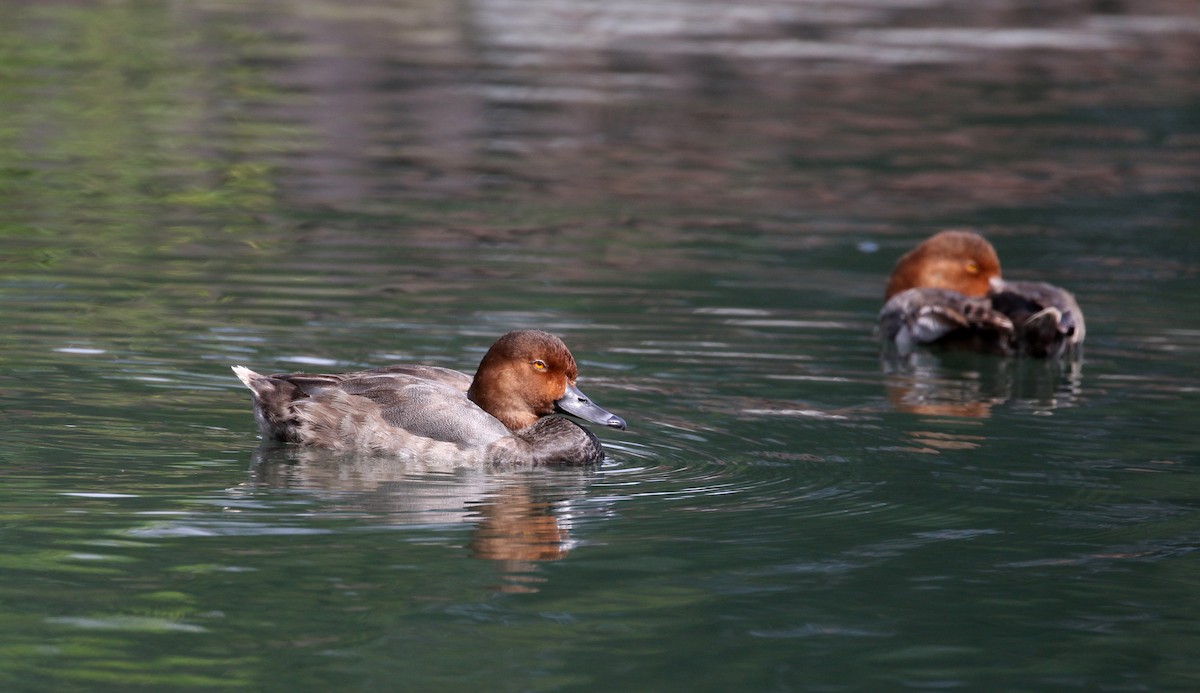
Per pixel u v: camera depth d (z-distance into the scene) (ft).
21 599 50.49
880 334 103.81
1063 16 290.76
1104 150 174.60
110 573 53.06
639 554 57.16
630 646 48.44
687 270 117.50
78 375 80.48
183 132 166.81
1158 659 48.52
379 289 105.70
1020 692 45.98
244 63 213.25
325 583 52.85
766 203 145.07
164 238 119.75
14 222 122.72
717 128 181.78
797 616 51.44
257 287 104.47
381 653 47.29
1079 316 101.19
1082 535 60.75
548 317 100.07
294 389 71.67
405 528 59.26
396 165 155.63
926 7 301.63
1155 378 92.12
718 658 47.78
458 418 70.38
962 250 108.88
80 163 148.66
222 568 53.98
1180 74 229.04
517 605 51.57
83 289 101.19
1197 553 58.65
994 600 53.36
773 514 62.69
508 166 157.28
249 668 46.06
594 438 72.18
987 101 205.05
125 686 44.52
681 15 283.38
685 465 70.49
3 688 44.11
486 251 120.67
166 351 86.53
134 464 66.13
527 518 61.26
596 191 147.54
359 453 70.28
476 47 238.89
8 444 67.77
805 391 86.53
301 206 135.03
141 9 260.42
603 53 236.43
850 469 70.23
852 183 155.53
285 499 62.44
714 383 87.04
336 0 286.25
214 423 73.72
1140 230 137.90
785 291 113.09
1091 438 77.30
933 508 64.13
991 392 88.43
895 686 46.16
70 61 207.62
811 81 216.54
